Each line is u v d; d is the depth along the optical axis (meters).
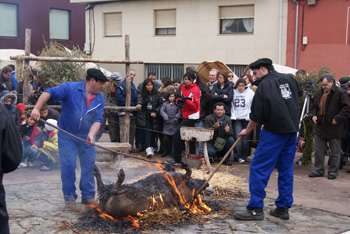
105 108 8.70
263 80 5.10
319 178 7.61
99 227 4.61
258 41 16.03
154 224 4.71
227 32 16.92
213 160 8.86
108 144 8.44
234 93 9.02
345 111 7.32
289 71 12.27
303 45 15.14
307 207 5.70
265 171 5.04
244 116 8.91
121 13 19.42
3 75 10.84
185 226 4.73
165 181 5.04
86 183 5.55
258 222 4.98
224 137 8.76
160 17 18.44
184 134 7.83
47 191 6.19
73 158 5.47
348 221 5.11
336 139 7.52
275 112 4.91
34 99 9.76
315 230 4.74
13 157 3.20
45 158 7.79
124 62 8.53
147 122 9.64
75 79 9.80
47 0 22.78
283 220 5.09
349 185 7.10
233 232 4.61
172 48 18.08
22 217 4.97
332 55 14.64
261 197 5.04
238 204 5.71
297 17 15.15
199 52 17.41
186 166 5.23
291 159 5.12
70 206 5.42
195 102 8.38
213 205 5.48
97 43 20.22
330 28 14.59
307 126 8.55
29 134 8.10
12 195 5.95
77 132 5.52
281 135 4.99
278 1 15.46
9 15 21.84
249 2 16.06
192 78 8.43
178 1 17.67
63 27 23.72
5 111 3.22
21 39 22.19
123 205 4.63
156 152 9.99
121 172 4.63
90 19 20.28
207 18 17.06
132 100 9.77
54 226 4.68
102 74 5.49
